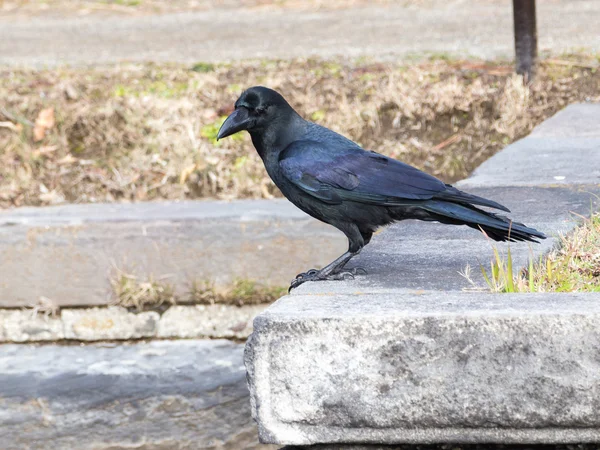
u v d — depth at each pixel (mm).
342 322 4898
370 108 13789
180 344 11203
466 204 6148
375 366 4898
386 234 7613
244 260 11203
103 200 13047
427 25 19203
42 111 14180
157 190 13125
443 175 12906
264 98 6715
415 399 4879
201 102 14391
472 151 13094
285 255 11117
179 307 11359
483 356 4785
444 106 13633
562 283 6047
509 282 5723
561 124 12172
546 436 4809
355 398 4934
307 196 6531
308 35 18922
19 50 18797
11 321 11492
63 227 11273
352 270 6434
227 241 11180
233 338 11219
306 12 22031
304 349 4953
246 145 13500
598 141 11086
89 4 24688
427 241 7285
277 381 5004
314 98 14320
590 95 13695
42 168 13562
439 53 16016
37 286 11445
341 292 5801
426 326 4832
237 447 9953
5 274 11430
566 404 4734
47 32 21125
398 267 6508
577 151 10617
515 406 4789
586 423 4734
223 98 14477
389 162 6367
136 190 13125
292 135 6797
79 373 10695
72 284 11406
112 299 11367
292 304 5320
